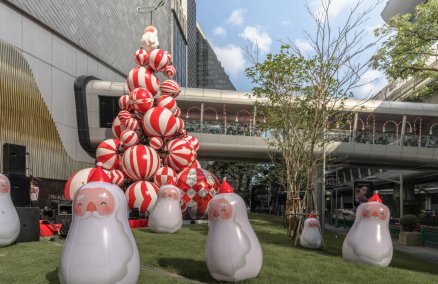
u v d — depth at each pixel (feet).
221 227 22.08
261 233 53.11
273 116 58.95
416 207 110.42
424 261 40.96
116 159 59.47
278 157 82.84
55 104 87.45
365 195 82.33
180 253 30.86
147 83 61.67
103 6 115.24
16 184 36.63
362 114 100.01
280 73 52.80
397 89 128.26
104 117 98.63
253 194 184.85
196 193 62.69
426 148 94.38
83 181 57.93
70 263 17.37
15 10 75.66
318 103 46.39
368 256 29.84
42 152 79.30
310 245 39.78
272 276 23.58
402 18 47.26
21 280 20.99
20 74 74.49
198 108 103.30
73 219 18.57
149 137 61.72
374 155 93.04
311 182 46.55
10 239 32.22
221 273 21.95
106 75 114.52
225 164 162.50
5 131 68.85
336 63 46.03
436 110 97.30
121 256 17.89
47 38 85.66
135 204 57.21
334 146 90.89
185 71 391.04
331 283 23.12
